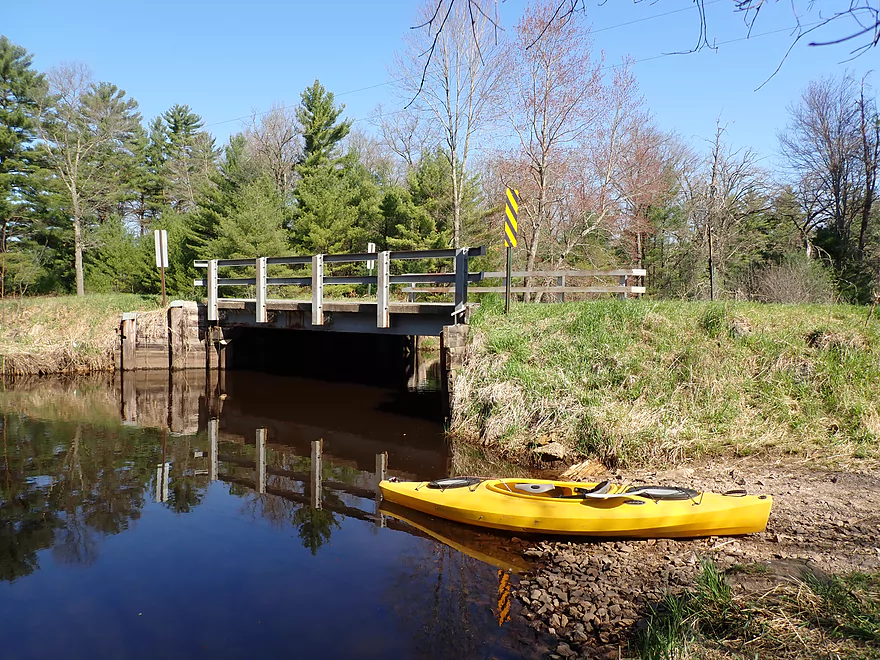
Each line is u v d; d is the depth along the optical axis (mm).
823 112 25484
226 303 14141
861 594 3549
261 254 21188
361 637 3752
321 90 29094
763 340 8359
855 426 6980
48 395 12461
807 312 9352
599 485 5355
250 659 3535
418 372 16891
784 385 7750
